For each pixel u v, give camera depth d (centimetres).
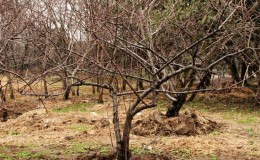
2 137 1190
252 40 1288
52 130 1270
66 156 945
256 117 1479
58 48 762
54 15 898
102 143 1075
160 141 1072
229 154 966
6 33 811
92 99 2055
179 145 1032
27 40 810
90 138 1138
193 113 1210
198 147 1014
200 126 1196
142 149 962
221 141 1078
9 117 1620
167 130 1170
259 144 1063
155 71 837
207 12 1120
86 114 1527
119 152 816
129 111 807
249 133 1196
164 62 862
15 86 2191
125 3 814
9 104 1875
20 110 1745
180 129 1162
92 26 710
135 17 854
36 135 1202
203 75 1225
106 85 802
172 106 1245
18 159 924
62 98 2055
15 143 1094
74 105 1855
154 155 922
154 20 1093
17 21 806
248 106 1730
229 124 1332
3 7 797
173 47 1156
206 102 1852
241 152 983
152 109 1659
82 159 888
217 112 1609
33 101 1966
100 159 882
